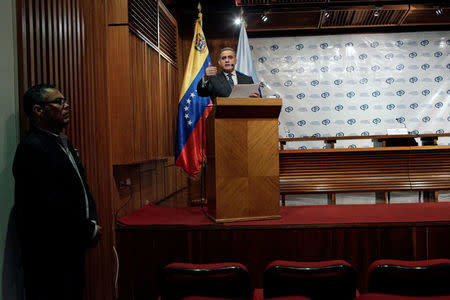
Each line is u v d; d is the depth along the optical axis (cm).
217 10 568
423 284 147
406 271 142
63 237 163
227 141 247
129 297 268
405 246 251
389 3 557
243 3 546
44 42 201
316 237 252
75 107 233
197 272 143
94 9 275
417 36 604
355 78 608
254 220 255
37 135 168
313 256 252
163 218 286
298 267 146
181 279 147
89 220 175
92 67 264
